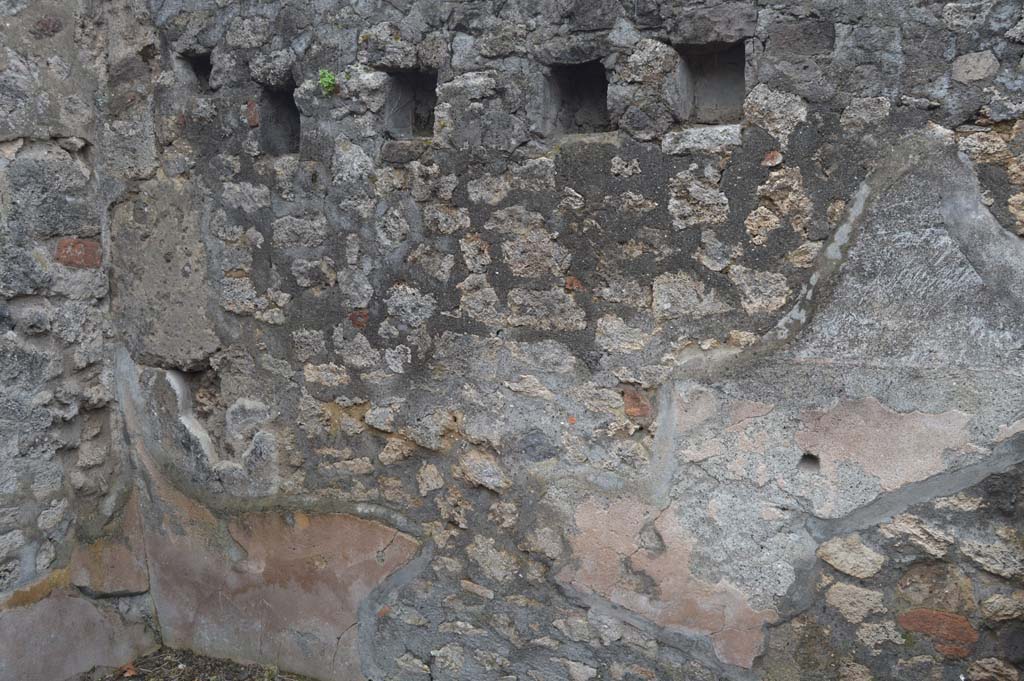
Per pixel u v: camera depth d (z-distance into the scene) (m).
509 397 2.43
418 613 2.66
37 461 2.77
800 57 1.98
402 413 2.58
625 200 2.20
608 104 2.20
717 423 2.18
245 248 2.73
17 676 2.74
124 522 3.07
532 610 2.49
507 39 2.28
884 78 1.91
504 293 2.39
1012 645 1.93
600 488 2.34
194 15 2.68
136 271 2.93
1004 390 1.87
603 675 2.41
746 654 2.22
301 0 2.51
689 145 2.11
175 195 2.81
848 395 2.02
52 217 2.76
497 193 2.35
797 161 2.01
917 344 1.95
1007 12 1.79
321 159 2.56
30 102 2.67
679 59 2.14
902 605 2.03
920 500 1.98
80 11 2.78
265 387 2.79
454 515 2.56
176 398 2.94
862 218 1.97
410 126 2.57
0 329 2.64
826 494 2.07
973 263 1.88
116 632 3.05
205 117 2.71
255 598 2.93
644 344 2.24
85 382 2.93
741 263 2.10
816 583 2.11
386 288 2.54
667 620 2.31
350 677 2.81
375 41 2.43
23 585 2.75
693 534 2.24
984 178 1.85
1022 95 1.79
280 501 2.82
